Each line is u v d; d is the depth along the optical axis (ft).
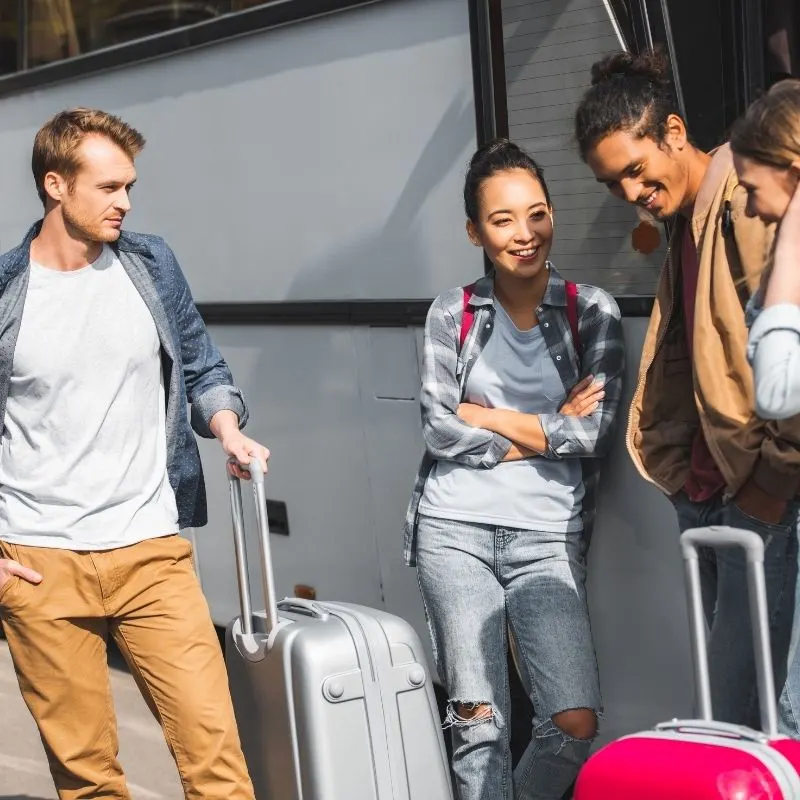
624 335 23.77
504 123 24.76
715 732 17.88
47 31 35.17
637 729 24.45
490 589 23.90
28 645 22.09
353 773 22.13
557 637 23.13
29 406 21.98
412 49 26.61
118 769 23.15
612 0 23.12
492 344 24.02
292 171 29.63
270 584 22.85
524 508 23.65
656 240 23.39
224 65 30.71
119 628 22.50
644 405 21.52
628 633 24.31
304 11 28.35
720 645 20.17
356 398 29.19
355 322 28.81
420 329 27.50
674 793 16.80
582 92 23.68
